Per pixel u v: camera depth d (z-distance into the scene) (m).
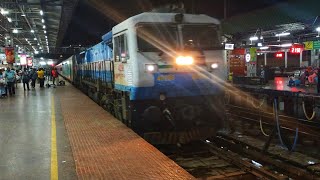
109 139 7.97
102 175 5.46
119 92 10.44
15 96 20.28
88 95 21.67
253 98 15.07
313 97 11.05
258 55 41.91
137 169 5.73
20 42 50.28
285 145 9.83
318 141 10.20
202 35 9.30
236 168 8.03
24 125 10.09
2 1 20.70
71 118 11.19
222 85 9.45
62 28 30.00
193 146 9.91
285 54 36.69
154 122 8.85
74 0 19.77
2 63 31.70
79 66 27.62
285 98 13.06
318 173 7.62
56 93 22.45
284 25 20.55
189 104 9.22
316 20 18.16
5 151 7.07
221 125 9.57
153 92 8.78
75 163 6.14
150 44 8.78
